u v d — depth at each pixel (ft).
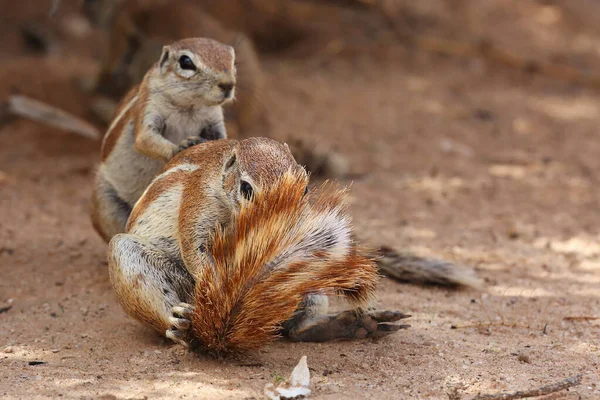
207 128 37.24
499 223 48.73
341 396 25.53
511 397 25.50
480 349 30.12
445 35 93.30
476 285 37.60
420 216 49.65
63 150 62.69
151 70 36.63
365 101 77.56
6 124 66.64
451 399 25.50
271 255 25.86
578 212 51.34
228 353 28.40
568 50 91.76
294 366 28.09
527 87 84.64
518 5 100.32
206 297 26.68
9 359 28.91
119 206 37.83
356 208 50.67
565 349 30.32
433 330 32.17
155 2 65.31
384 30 94.84
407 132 69.62
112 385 26.30
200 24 64.13
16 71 73.61
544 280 39.27
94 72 75.41
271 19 92.53
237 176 27.66
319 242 25.95
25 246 42.19
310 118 71.31
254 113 65.00
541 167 61.52
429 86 83.20
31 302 35.42
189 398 25.27
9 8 95.35
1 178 55.16
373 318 29.96
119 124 37.63
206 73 34.91
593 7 100.68
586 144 67.87
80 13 97.30
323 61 90.02
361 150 64.28
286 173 26.30
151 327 29.76
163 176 30.83
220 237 26.84
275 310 26.25
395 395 25.79
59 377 27.07
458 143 67.21
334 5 97.19
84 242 43.06
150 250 29.50
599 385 26.73
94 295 36.19
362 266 26.48
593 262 42.19
